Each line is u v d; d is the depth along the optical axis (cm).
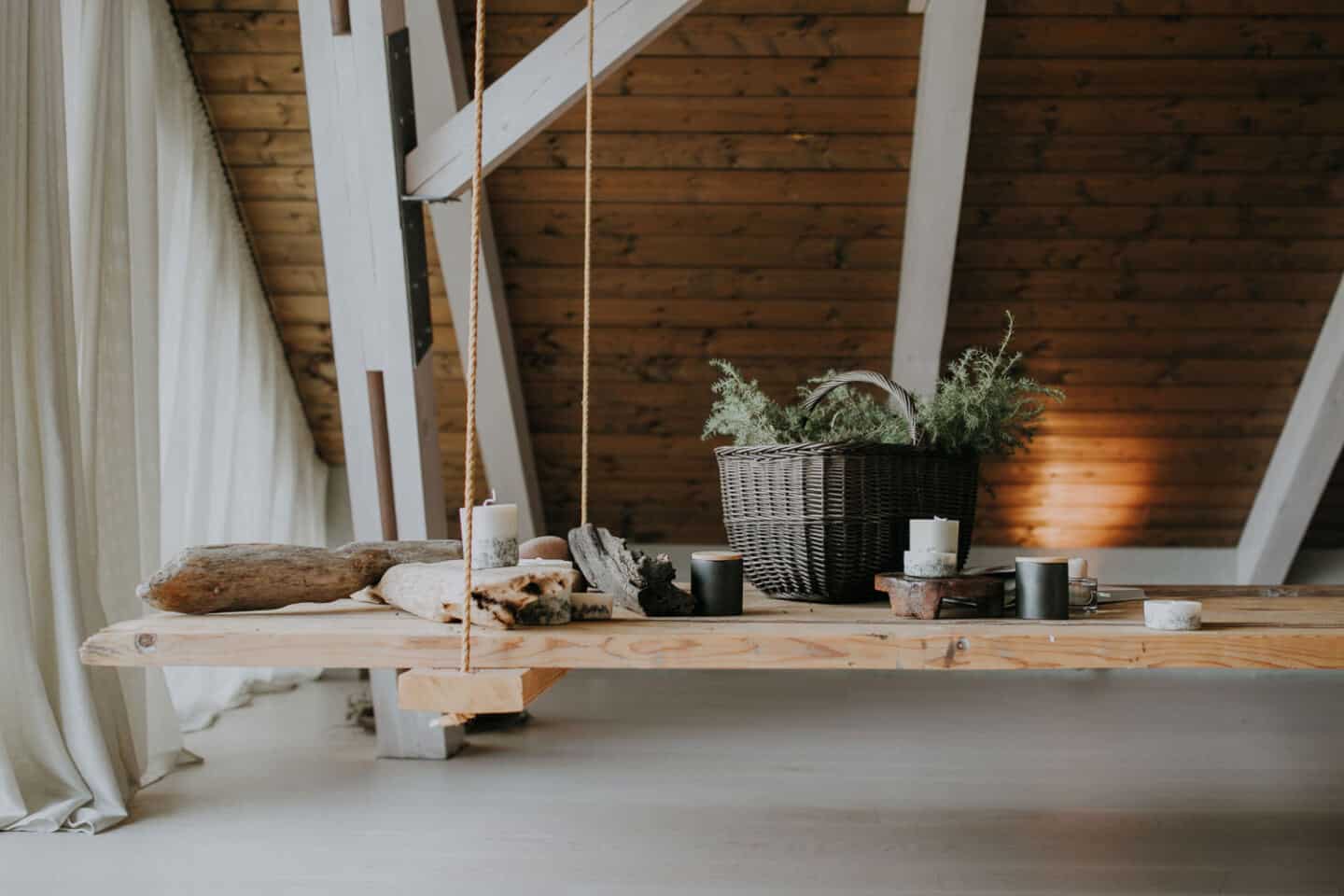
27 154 279
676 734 386
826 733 387
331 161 308
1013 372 470
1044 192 407
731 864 255
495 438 470
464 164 307
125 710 308
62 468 281
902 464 226
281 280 451
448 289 404
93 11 304
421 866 253
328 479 536
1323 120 384
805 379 475
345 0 303
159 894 236
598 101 384
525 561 203
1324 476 467
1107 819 289
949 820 287
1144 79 376
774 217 416
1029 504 517
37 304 279
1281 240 418
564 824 284
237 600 192
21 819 275
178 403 381
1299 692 458
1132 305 441
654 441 496
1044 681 482
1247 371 461
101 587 308
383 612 196
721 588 202
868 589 226
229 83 386
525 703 160
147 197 335
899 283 435
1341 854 262
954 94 358
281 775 332
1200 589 258
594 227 421
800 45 368
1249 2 355
